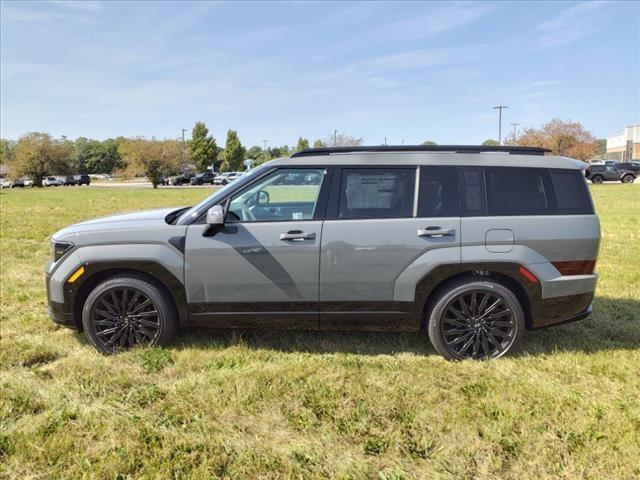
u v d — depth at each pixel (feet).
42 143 199.82
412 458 8.41
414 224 12.02
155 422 9.39
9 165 204.54
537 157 12.45
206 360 12.23
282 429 9.25
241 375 11.34
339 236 12.05
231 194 12.50
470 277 12.27
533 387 10.78
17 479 7.80
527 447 8.66
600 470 8.06
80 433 9.00
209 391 10.57
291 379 11.17
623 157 248.73
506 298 12.10
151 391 10.55
